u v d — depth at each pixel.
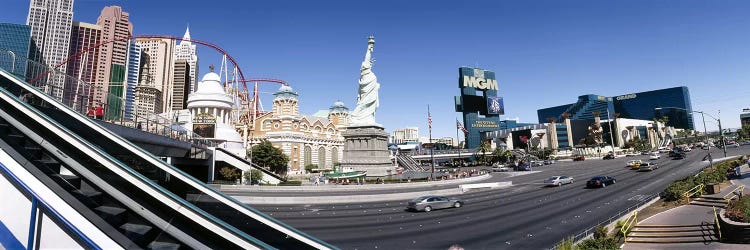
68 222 11.31
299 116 122.88
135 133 35.16
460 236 25.58
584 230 26.03
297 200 45.47
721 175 40.22
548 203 39.88
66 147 14.78
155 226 12.40
